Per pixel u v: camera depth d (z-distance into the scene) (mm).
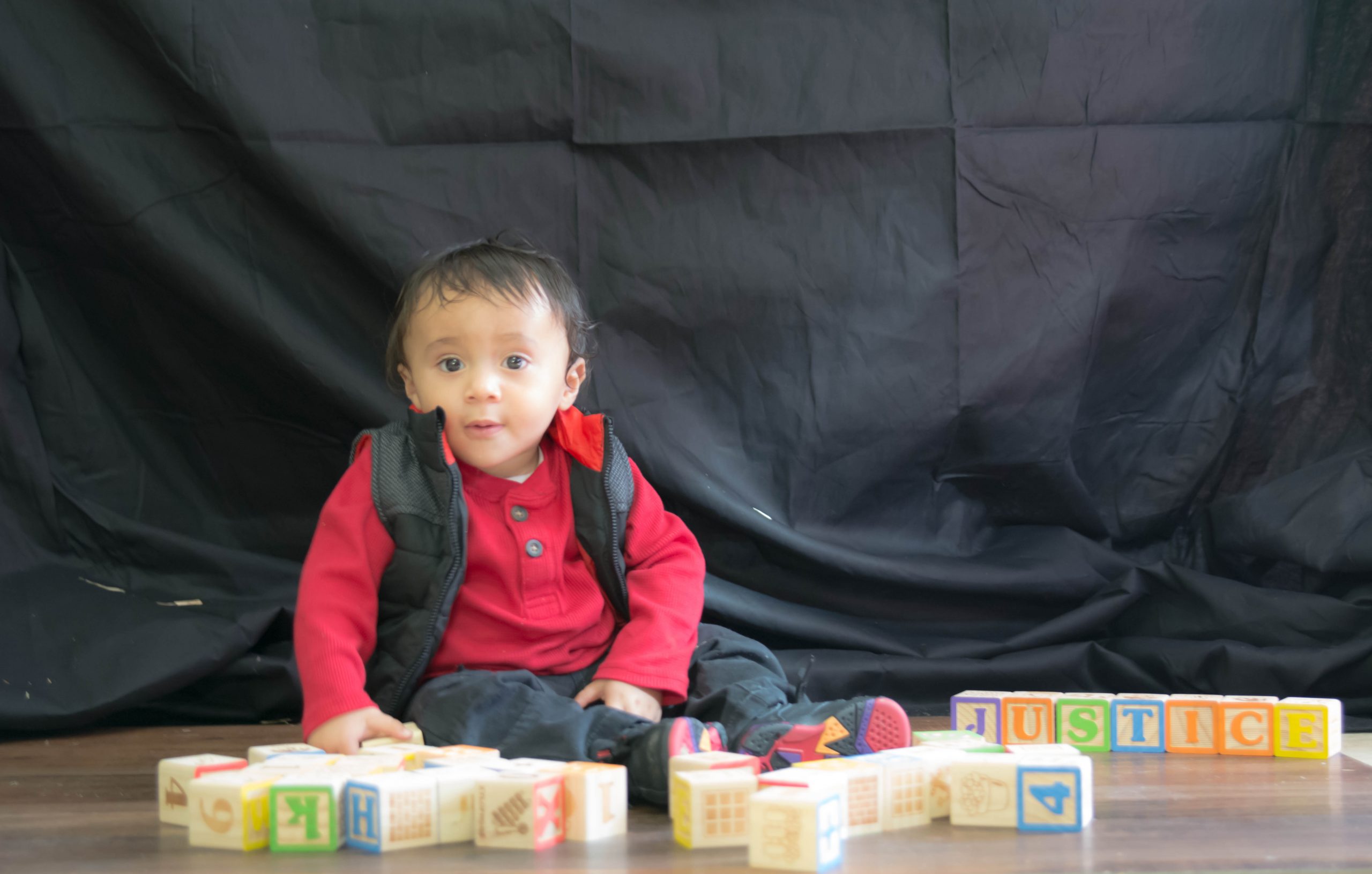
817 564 2297
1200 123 2352
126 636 1947
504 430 1619
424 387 1645
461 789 1187
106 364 2191
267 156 2109
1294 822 1254
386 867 1088
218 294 2125
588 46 2215
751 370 2320
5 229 2117
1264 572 2471
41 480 2088
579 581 1680
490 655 1608
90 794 1453
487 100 2203
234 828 1159
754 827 1084
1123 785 1443
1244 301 2447
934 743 1401
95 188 2092
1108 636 2377
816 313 2311
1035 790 1223
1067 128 2316
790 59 2268
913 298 2320
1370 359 2436
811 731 1366
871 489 2395
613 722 1409
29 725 1796
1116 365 2422
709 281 2275
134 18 2068
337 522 1585
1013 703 1710
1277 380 2455
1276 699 1703
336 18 2154
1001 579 2332
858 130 2275
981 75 2297
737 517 2262
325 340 2174
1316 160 2398
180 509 2227
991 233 2324
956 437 2383
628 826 1252
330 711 1447
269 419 2246
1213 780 1469
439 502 1590
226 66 2094
